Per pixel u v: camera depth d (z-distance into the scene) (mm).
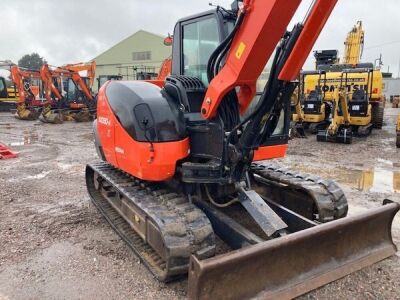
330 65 15188
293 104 9430
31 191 6066
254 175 4785
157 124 3396
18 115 19281
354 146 10555
